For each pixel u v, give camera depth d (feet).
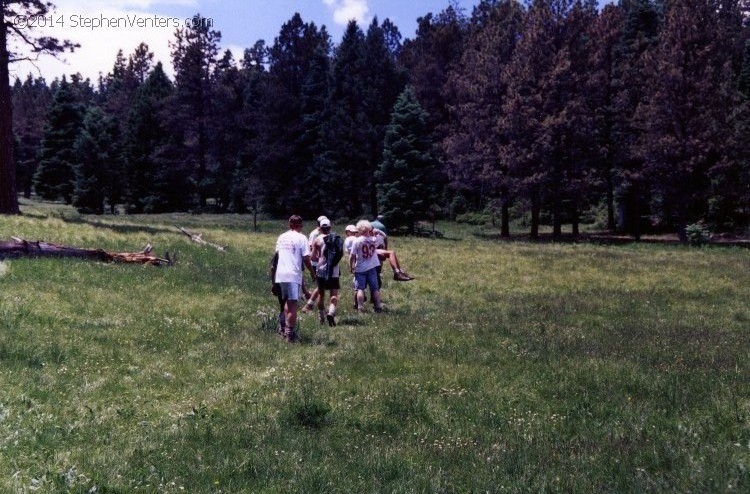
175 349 33.55
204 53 262.67
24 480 16.20
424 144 180.45
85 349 31.32
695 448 19.67
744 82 208.44
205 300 48.44
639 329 43.62
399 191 171.22
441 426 22.72
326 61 244.63
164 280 54.65
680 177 157.89
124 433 20.85
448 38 249.34
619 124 179.32
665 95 157.07
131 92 348.38
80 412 22.76
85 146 232.32
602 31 174.19
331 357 32.73
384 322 43.70
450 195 243.40
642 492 16.49
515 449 20.26
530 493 16.84
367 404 24.79
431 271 78.64
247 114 259.19
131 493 16.35
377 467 18.65
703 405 24.56
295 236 37.60
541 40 169.48
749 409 23.68
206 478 17.49
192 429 21.61
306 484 17.19
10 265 51.21
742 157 158.71
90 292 45.60
